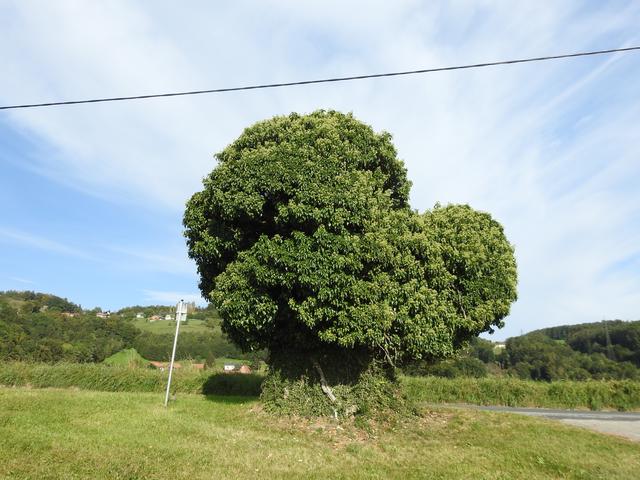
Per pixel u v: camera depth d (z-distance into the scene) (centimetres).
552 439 1136
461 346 1395
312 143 1171
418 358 1209
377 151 1337
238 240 1222
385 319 1063
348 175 1132
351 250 1056
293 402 1237
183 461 791
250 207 1116
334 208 1076
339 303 1044
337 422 1180
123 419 1096
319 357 1266
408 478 802
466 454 982
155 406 1323
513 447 1048
